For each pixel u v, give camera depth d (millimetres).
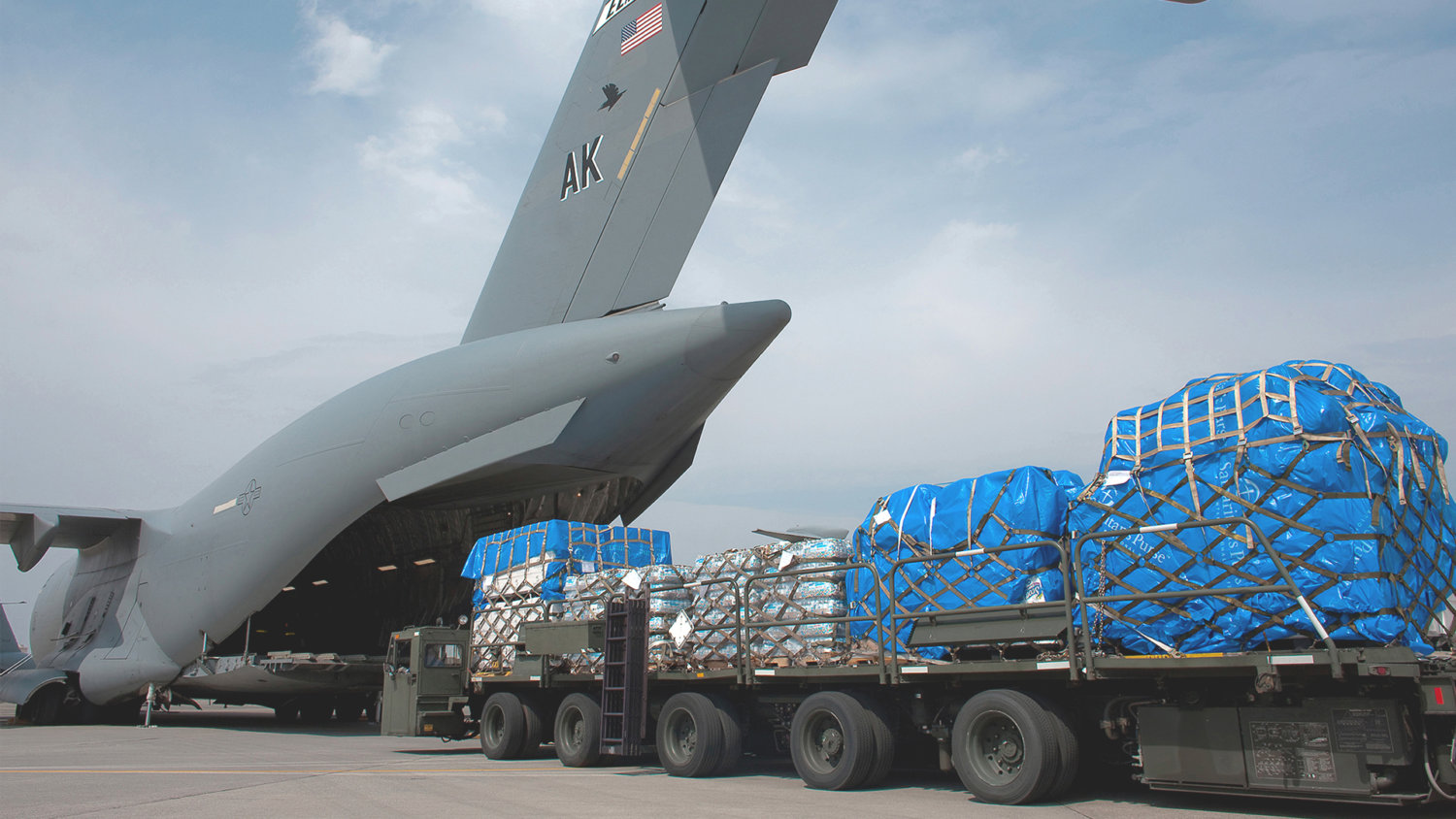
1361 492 6082
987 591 7434
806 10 13398
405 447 15641
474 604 12750
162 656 19422
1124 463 7043
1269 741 6289
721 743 9102
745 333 13336
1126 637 6949
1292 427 6266
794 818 6496
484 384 15016
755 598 9148
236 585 17781
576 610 10992
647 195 14695
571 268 15422
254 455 18484
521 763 11094
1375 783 5863
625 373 13906
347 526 16484
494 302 16406
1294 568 6152
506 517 17172
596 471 15055
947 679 7719
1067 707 7367
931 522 7844
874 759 7992
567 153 16047
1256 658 6035
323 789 8430
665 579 10008
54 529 20328
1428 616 6449
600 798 7680
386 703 12820
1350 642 6004
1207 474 6578
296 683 18062
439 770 10156
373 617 22125
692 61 14500
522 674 11289
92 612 22250
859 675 8070
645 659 9688
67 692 21516
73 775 9812
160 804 7469
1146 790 7852
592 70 16031
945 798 7578
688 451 15836
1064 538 7297
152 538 20531
